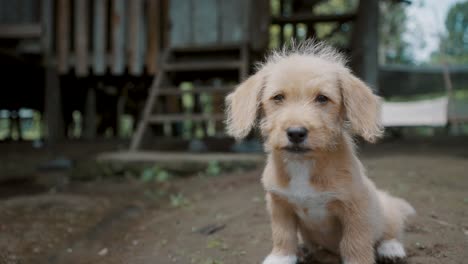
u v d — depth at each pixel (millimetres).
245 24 2219
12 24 2420
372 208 979
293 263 997
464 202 1235
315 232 1029
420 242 1074
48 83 2434
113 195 1579
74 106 3695
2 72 2684
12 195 1583
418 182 1387
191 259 1088
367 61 2396
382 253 1031
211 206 1351
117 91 3834
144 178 1783
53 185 1771
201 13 2285
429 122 4656
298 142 935
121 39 2295
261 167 1747
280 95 979
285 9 3338
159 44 2336
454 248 1053
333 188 959
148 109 2129
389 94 3590
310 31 2908
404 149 2287
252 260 1062
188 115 2070
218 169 1778
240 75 2158
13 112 3713
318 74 977
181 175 1811
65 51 2373
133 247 1177
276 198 994
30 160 2213
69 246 1196
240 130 1020
